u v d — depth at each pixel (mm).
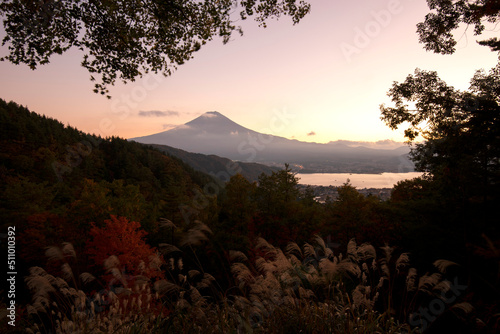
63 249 2791
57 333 2299
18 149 74750
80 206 27562
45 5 4152
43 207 32406
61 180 67188
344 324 2605
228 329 2551
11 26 4277
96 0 4512
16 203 30828
